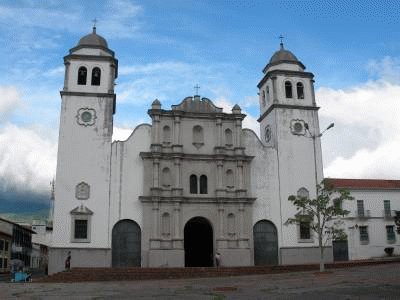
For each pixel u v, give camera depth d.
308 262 46.03
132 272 34.81
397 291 19.39
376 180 66.00
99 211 43.31
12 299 20.64
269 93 51.56
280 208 46.88
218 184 45.94
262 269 36.81
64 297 21.22
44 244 100.94
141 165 45.19
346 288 21.20
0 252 67.81
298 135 49.19
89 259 42.19
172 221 44.12
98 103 45.81
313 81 51.41
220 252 44.25
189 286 26.12
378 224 61.69
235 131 47.94
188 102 48.06
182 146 46.28
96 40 48.06
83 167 44.00
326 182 39.09
